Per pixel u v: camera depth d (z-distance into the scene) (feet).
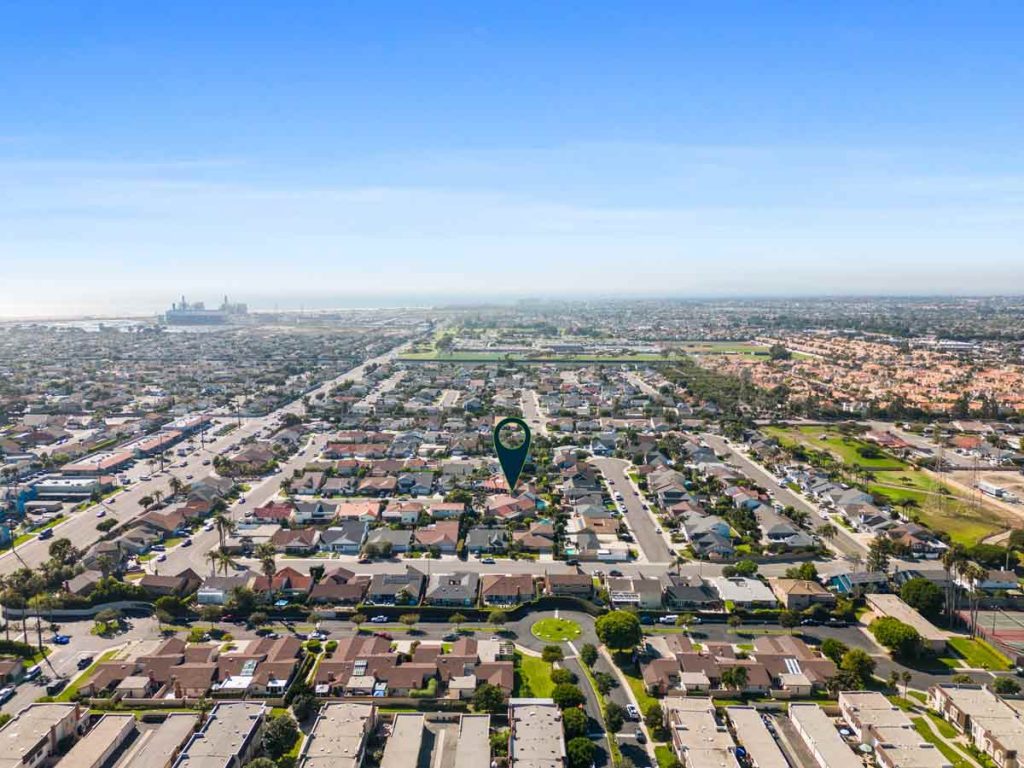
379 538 597.93
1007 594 499.51
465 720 345.92
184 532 627.87
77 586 493.36
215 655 414.82
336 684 383.65
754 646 431.43
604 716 351.25
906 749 320.91
